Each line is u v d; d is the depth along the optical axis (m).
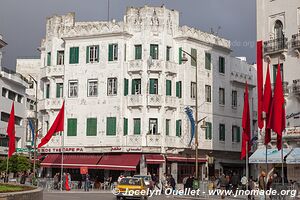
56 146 58.06
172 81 57.78
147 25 57.41
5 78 67.81
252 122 68.19
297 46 42.53
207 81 60.91
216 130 61.44
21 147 72.94
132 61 56.75
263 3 46.41
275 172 43.34
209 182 41.72
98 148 56.31
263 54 45.50
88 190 50.25
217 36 63.28
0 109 66.19
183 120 57.56
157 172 55.41
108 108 56.66
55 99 59.19
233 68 65.81
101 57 57.72
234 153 63.50
